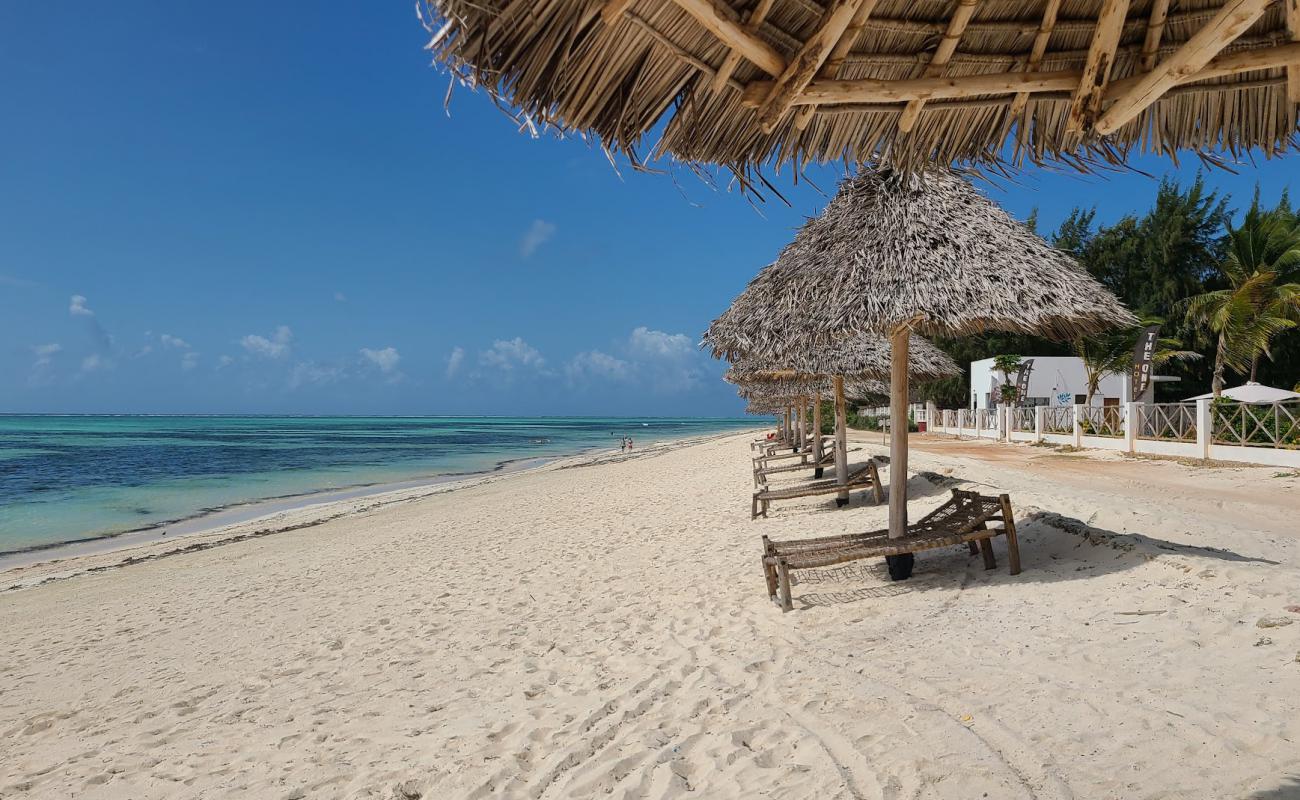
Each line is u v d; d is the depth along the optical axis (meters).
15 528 17.89
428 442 69.31
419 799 3.48
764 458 16.81
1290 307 20.64
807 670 4.43
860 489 12.69
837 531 9.28
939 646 4.53
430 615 7.24
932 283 5.68
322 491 25.70
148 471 33.62
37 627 8.51
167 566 12.31
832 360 11.38
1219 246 30.11
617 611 6.59
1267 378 28.09
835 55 1.65
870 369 11.32
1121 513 7.76
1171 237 29.70
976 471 12.56
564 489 20.61
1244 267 23.05
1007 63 1.83
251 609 8.48
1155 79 1.70
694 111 1.77
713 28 1.51
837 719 3.66
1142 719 3.19
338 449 54.19
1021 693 3.63
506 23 1.48
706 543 9.55
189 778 4.04
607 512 14.30
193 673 6.15
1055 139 2.04
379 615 7.48
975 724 3.37
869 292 5.77
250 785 3.86
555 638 5.96
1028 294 5.54
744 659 4.84
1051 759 2.97
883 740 3.35
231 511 20.73
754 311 6.83
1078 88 1.82
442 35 1.49
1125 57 1.83
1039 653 4.14
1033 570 6.07
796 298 6.20
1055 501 8.62
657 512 13.49
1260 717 3.04
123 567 12.51
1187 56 1.61
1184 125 2.03
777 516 11.23
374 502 21.39
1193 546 6.35
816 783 3.08
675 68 1.67
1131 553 5.78
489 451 53.19
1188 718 3.13
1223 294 23.09
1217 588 4.69
